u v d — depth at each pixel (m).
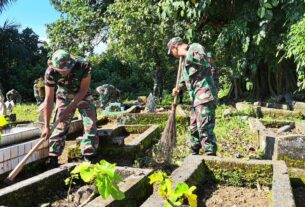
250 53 12.84
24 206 3.93
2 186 4.57
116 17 17.61
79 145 5.69
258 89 15.20
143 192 4.09
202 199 4.20
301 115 10.30
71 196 4.25
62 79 5.12
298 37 9.33
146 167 5.48
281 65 14.34
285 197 3.54
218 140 7.48
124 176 4.38
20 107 17.28
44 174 4.32
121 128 7.75
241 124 9.16
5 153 4.65
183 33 14.70
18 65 28.17
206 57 5.52
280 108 11.84
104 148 5.91
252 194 4.34
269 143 5.96
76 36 22.80
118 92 15.82
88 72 5.09
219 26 14.02
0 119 2.28
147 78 28.25
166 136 5.54
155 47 17.33
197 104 5.53
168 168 5.44
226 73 15.49
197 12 12.04
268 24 11.84
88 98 5.40
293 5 10.91
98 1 26.44
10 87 26.83
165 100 17.53
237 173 4.63
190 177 4.20
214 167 4.70
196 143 5.88
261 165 4.55
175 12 12.37
